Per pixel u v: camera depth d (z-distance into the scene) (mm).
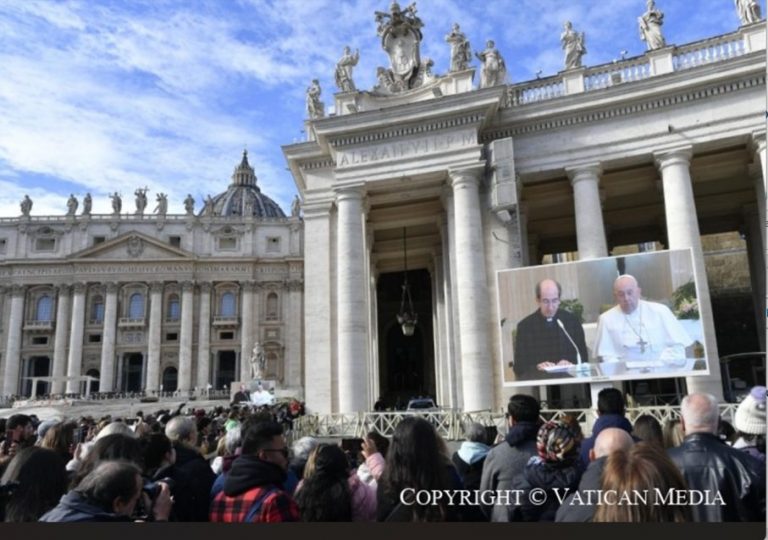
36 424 12695
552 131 20969
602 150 20297
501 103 21312
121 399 62312
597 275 16906
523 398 5238
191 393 69688
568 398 22234
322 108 24672
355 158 21594
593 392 16594
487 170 20734
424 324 41875
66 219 77188
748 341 31016
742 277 32031
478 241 20000
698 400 4395
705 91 19469
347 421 19344
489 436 7914
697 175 22328
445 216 24906
